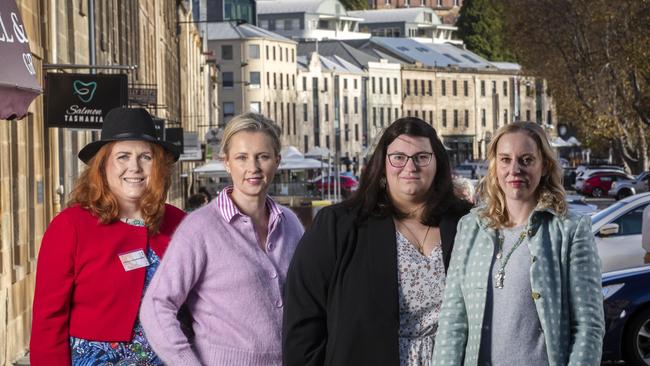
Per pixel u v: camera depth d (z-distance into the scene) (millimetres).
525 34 70312
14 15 10961
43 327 7020
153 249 7184
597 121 71500
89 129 19078
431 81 164625
